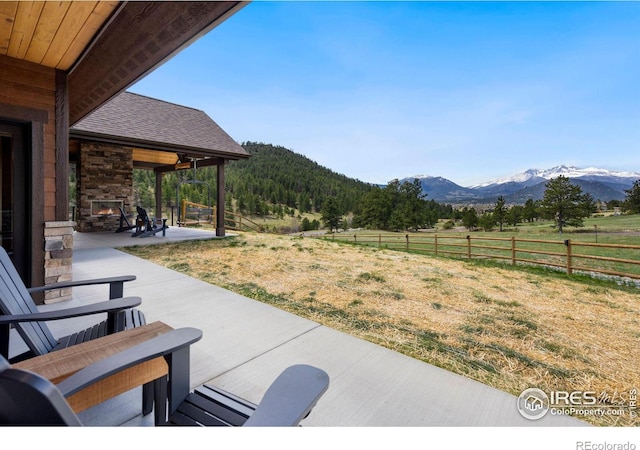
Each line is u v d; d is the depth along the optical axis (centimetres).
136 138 887
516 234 4138
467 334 347
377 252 971
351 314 384
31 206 359
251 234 1221
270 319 345
